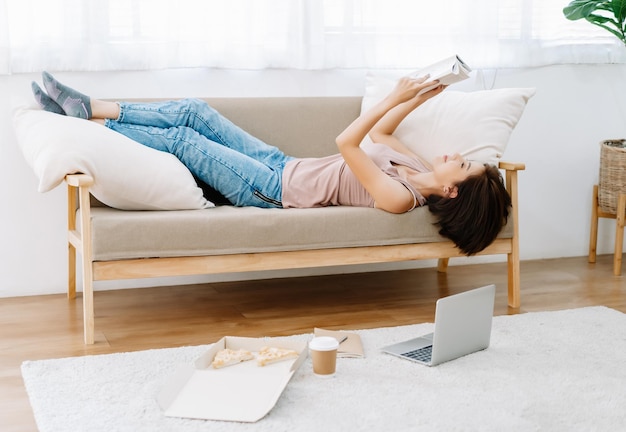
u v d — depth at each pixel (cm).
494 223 279
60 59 301
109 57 307
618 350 238
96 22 303
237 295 311
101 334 257
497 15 360
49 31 299
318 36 334
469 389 204
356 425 182
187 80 324
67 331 260
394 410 191
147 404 193
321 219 266
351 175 283
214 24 320
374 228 273
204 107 293
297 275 347
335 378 211
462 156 299
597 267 369
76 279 315
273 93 337
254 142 302
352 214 270
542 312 279
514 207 293
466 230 277
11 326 266
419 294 314
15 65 296
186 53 318
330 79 345
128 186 257
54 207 310
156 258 249
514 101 307
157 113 285
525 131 379
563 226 393
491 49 362
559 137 386
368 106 324
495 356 231
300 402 194
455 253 286
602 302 303
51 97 275
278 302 301
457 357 229
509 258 295
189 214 255
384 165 288
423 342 242
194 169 284
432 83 272
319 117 323
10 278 308
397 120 304
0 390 206
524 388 206
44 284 313
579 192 394
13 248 307
